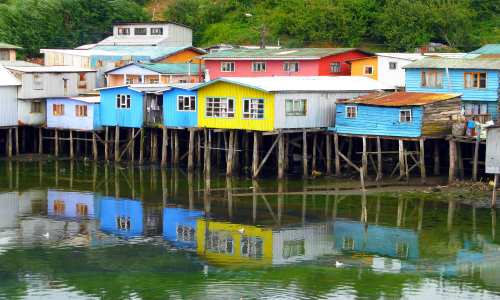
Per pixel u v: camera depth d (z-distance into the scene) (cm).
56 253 2481
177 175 4097
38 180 3944
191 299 2038
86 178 4012
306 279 2208
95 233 2756
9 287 2134
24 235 2720
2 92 4806
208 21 7744
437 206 3139
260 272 2277
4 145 5275
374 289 2120
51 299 2044
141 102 4472
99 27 7719
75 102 4778
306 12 6938
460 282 2188
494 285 2153
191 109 4209
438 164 3822
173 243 2609
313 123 3959
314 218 2983
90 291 2105
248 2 7856
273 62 5072
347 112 3869
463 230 2759
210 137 4188
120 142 4969
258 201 3331
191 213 3100
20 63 5931
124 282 2180
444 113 3600
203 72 5594
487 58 3953
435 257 2433
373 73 4738
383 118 3678
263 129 3806
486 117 3697
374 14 6712
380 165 3734
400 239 2648
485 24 6681
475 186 3441
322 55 4831
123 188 3703
